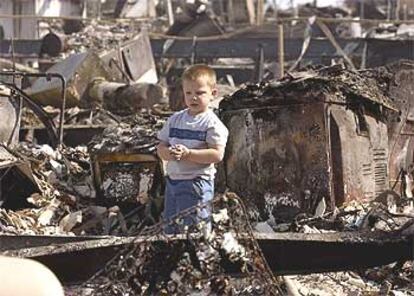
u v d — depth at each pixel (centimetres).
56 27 3291
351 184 747
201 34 2739
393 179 873
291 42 2284
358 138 765
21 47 2375
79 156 975
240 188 778
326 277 604
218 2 3353
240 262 477
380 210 686
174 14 3334
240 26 3133
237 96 786
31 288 243
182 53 2344
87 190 851
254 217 762
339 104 747
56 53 2348
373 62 2134
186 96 561
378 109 812
